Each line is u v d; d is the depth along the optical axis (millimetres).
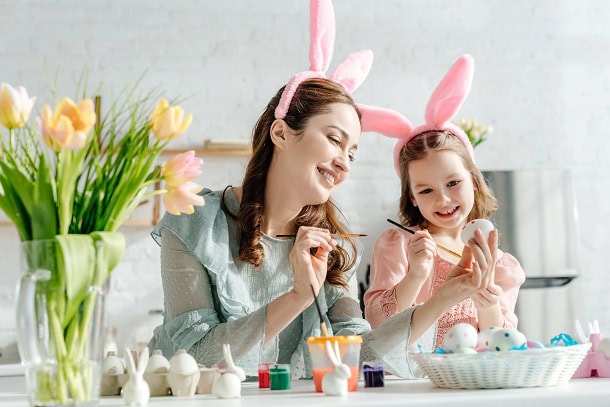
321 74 1770
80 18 4176
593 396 1111
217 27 4312
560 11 4656
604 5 4703
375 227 4262
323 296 1714
